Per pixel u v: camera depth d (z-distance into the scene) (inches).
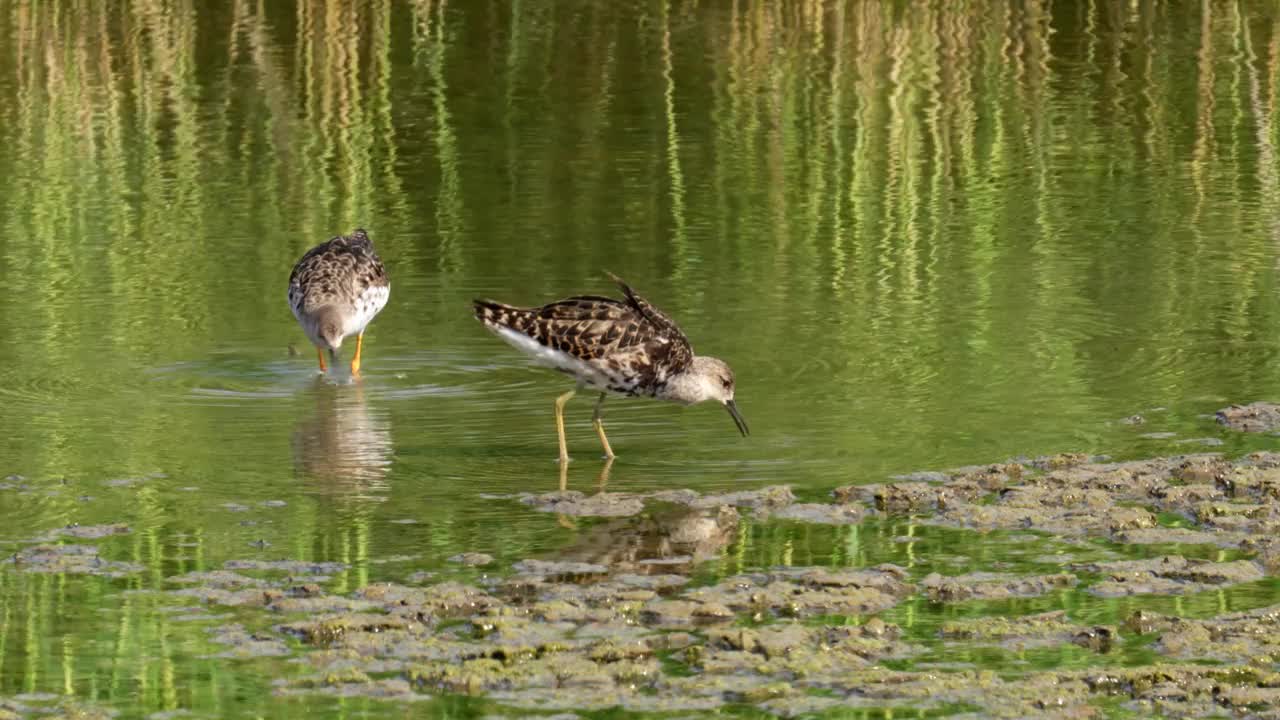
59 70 1154.0
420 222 876.6
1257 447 566.3
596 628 423.5
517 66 1171.9
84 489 530.9
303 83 1131.3
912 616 431.8
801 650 408.8
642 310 580.4
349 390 647.1
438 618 430.6
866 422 597.0
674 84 1131.3
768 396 626.5
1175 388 633.0
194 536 489.7
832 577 451.2
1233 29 1251.8
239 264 813.2
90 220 878.4
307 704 384.5
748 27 1264.8
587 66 1173.1
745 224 872.9
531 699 385.7
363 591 443.8
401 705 383.2
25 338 701.3
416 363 684.7
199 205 905.5
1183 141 1024.2
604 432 599.2
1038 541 484.4
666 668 401.4
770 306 740.0
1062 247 834.8
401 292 771.4
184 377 658.2
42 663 406.6
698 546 482.6
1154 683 393.4
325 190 932.0
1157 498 518.9
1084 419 598.2
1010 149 1008.2
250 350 695.7
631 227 864.3
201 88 1120.8
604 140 1022.4
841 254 823.7
